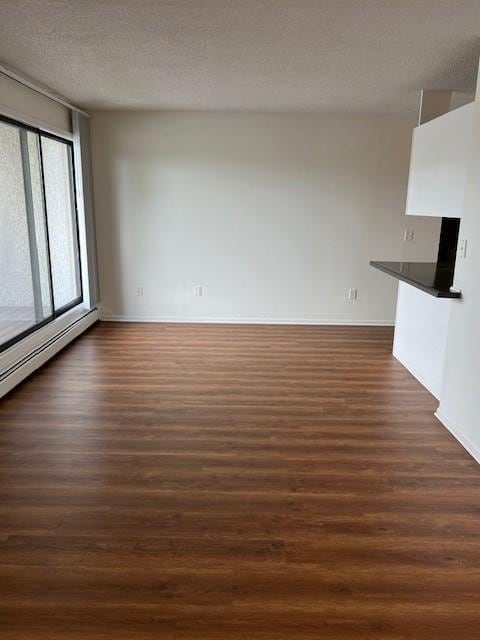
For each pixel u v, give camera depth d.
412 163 4.02
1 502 2.31
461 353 2.96
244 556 1.98
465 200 2.92
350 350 4.81
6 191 3.80
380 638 1.62
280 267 5.68
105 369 4.14
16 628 1.63
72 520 2.19
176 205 5.49
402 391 3.78
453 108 4.90
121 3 2.28
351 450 2.86
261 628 1.65
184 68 3.45
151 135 5.30
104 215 5.51
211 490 2.44
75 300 5.42
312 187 5.46
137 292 5.74
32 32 2.71
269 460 2.73
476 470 2.66
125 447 2.84
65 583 1.82
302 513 2.27
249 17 2.45
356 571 1.91
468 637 1.63
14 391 3.64
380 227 5.58
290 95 4.32
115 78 3.76
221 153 5.36
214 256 5.64
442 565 1.95
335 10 2.34
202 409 3.38
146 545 2.04
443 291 2.99
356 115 5.27
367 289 5.75
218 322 5.81
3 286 3.79
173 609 1.72
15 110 3.71
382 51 2.98
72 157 5.05
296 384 3.88
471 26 2.52
